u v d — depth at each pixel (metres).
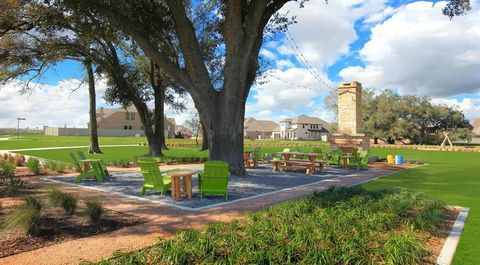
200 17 20.58
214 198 9.59
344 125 23.91
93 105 28.19
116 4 11.93
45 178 13.59
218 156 14.06
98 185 11.93
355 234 5.66
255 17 13.52
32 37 19.55
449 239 6.07
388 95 60.56
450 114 59.44
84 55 23.08
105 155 25.95
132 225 6.70
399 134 57.50
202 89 13.69
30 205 6.65
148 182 10.08
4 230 5.98
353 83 23.59
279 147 44.22
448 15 14.97
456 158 28.94
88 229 6.33
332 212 6.89
